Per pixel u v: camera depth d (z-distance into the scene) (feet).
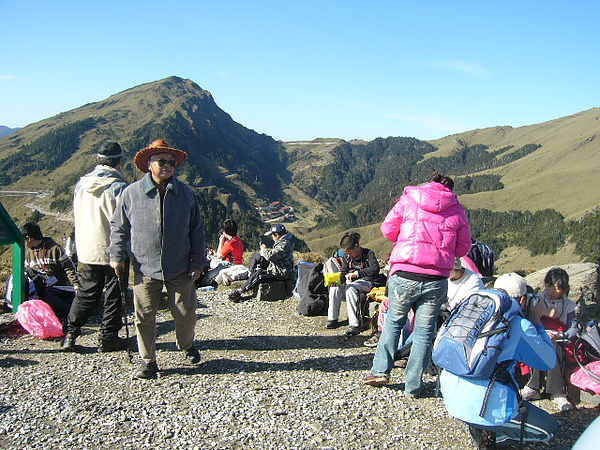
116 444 12.80
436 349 12.75
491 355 11.85
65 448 12.51
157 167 16.37
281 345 21.95
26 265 24.12
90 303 19.83
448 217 16.02
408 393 16.28
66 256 23.86
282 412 14.80
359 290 23.94
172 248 16.90
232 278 35.40
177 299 17.75
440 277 15.98
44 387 16.21
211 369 18.48
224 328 25.21
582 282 25.77
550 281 16.87
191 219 17.44
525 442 13.58
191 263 17.52
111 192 19.58
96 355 19.76
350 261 25.16
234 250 37.45
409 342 19.24
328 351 21.16
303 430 13.80
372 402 15.87
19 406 14.74
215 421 14.16
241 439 13.20
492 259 25.96
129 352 18.75
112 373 17.75
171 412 14.69
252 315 28.30
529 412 13.41
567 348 16.08
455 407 12.44
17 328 22.88
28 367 18.02
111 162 20.56
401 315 16.57
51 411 14.49
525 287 16.96
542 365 12.60
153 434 13.34
